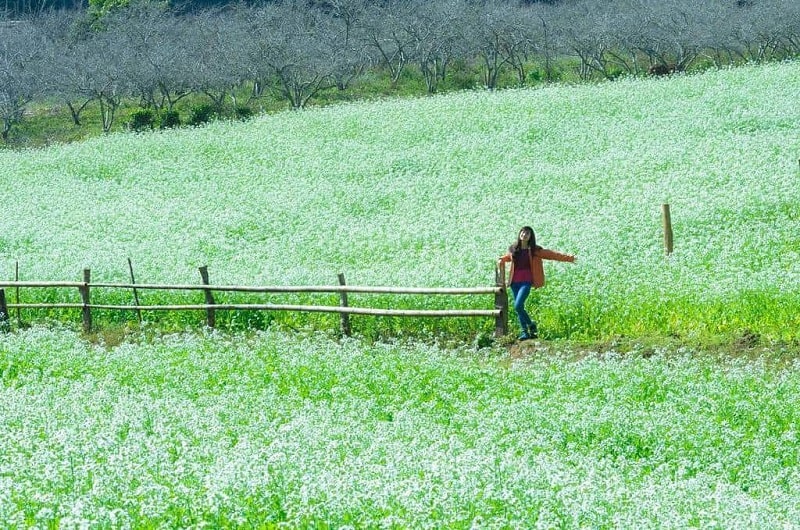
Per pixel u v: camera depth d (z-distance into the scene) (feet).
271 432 92.32
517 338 153.58
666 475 83.35
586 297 159.53
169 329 174.91
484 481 74.84
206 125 398.83
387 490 69.41
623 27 507.30
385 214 247.50
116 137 391.04
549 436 97.25
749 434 97.86
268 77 510.58
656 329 150.51
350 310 161.79
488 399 112.98
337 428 92.89
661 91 368.27
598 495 70.90
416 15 534.37
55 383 127.34
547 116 345.10
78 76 464.65
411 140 336.49
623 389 112.16
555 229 200.85
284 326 169.07
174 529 68.13
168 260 206.59
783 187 216.54
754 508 68.28
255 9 619.67
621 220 205.77
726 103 330.95
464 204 246.88
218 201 274.98
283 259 206.39
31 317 189.47
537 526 65.10
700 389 111.75
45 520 67.72
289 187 284.61
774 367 127.03
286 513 69.97
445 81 531.50
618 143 297.53
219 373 130.72
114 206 278.67
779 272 160.04
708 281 161.79
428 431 92.99
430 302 164.14
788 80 362.53
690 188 230.48
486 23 510.58
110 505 70.59
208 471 78.64
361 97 501.97
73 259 213.25
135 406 103.30
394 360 134.10
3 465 80.53
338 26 561.43
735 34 508.12
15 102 474.49
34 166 349.41
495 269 160.76
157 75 472.85
